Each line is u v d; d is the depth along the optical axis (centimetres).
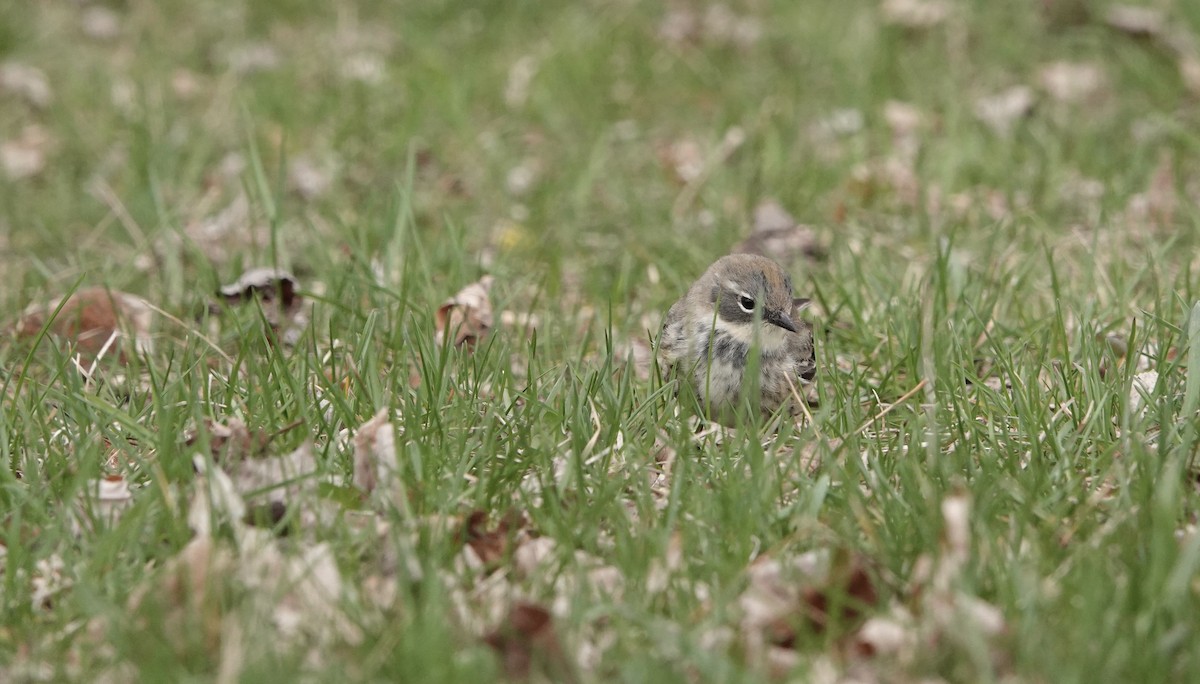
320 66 2323
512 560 852
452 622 779
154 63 2361
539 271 1501
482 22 2481
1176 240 1445
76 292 1338
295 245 1634
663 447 1019
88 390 1143
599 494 908
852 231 1581
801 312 1341
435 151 1952
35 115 2172
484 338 1305
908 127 1967
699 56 2280
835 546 827
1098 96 2020
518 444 983
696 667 747
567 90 2155
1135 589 761
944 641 737
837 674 735
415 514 899
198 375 1135
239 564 827
